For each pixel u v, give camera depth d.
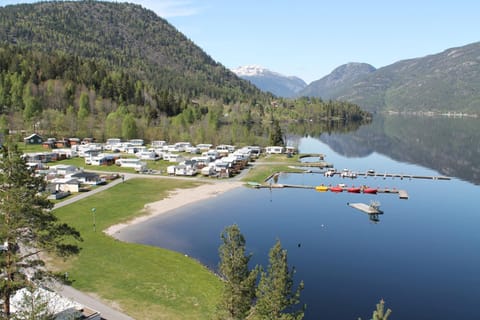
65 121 197.50
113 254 65.88
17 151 34.16
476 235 83.25
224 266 37.53
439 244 77.81
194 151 178.25
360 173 146.88
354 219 93.75
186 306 49.88
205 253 70.94
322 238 80.50
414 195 118.38
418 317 51.91
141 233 80.38
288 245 76.31
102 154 156.25
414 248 75.56
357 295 57.22
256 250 73.19
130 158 157.50
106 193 109.06
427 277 63.28
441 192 122.31
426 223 91.31
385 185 131.25
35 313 32.09
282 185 126.50
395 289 59.19
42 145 175.38
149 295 52.16
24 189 32.72
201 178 134.50
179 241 76.69
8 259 32.78
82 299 50.06
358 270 65.50
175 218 91.38
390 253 72.94
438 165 169.75
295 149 196.25
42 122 195.62
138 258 64.94
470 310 53.69
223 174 136.75
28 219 32.69
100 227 82.19
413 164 172.75
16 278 33.31
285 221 91.38
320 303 54.91
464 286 60.28
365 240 79.62
